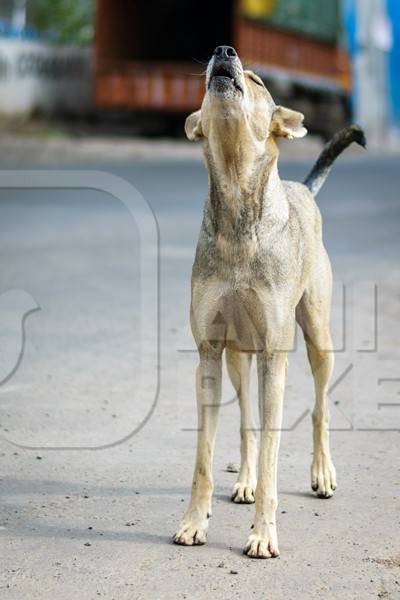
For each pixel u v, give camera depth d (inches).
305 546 290.0
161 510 317.7
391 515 313.4
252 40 1641.2
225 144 290.4
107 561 279.3
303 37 1809.8
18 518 310.2
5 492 331.9
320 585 263.9
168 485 339.6
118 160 1556.3
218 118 287.3
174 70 1740.9
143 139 1887.3
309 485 341.4
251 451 335.6
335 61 1971.0
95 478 345.4
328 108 1940.2
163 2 1749.5
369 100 2861.7
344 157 1808.6
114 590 260.7
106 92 1744.6
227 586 263.3
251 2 1626.5
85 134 1859.0
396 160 1727.4
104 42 1739.7
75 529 302.4
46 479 344.2
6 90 1930.4
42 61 1956.2
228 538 298.0
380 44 2928.2
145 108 1747.0
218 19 1702.8
